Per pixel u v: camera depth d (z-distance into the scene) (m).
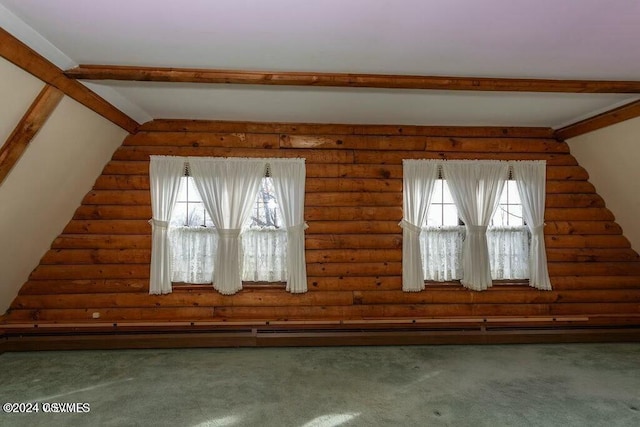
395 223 4.50
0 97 2.43
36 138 2.92
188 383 3.28
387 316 4.43
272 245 4.40
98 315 4.25
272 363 3.75
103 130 3.79
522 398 3.03
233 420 2.69
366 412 2.81
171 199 4.26
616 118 3.71
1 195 3.01
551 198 4.66
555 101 3.61
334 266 4.44
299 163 4.38
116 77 2.85
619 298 4.61
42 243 4.09
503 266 4.58
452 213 4.65
